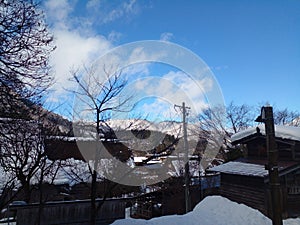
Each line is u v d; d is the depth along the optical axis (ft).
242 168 36.40
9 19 12.25
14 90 13.20
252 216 24.36
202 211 27.20
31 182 37.14
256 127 38.88
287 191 31.94
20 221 27.07
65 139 36.09
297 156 34.88
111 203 32.12
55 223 28.71
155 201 49.08
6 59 12.38
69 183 41.68
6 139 15.12
